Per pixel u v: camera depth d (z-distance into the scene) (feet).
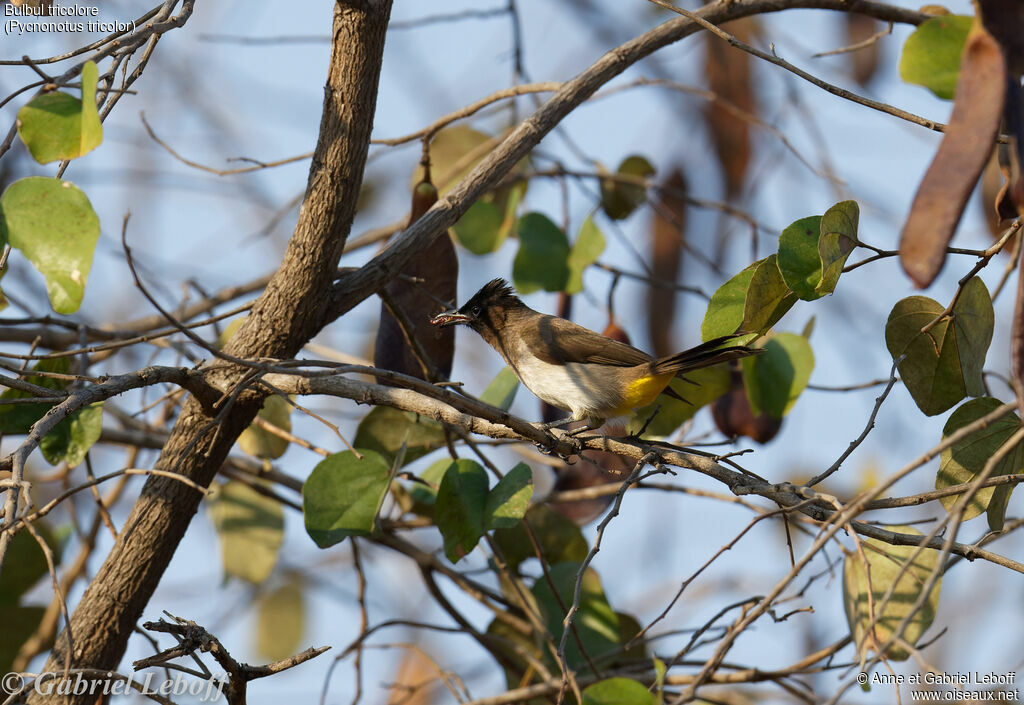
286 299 24.80
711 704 30.71
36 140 21.66
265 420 33.40
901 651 25.22
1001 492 24.07
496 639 33.19
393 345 31.65
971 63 15.67
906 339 24.98
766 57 23.57
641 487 34.99
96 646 23.88
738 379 34.35
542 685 30.14
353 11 23.77
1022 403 15.72
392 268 26.00
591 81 28.14
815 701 30.04
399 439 32.94
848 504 21.06
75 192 20.36
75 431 26.43
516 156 27.35
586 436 26.48
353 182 24.43
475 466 28.55
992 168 33.81
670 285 36.83
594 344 32.45
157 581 24.76
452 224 26.68
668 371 30.48
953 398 25.36
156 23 23.21
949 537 16.26
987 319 24.88
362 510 27.27
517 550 35.32
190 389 23.79
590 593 33.01
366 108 24.32
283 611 41.65
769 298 24.40
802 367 32.30
